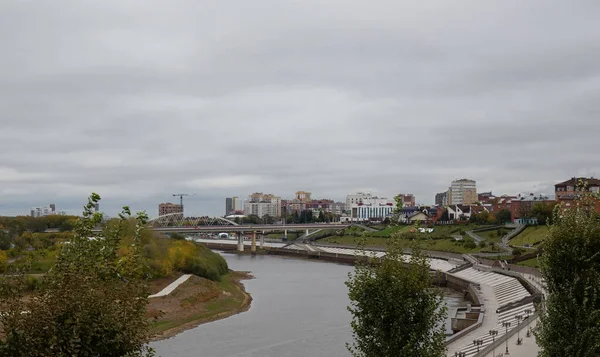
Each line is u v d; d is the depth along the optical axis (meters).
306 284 166.25
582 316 34.22
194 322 104.19
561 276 35.53
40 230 178.00
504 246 192.88
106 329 21.53
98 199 24.77
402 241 33.88
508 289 127.00
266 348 84.94
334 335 93.25
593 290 34.34
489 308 109.88
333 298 136.25
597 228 35.12
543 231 195.00
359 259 33.44
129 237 93.69
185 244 175.88
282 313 115.44
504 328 87.50
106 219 30.36
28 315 20.91
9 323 20.52
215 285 146.00
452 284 161.50
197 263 155.12
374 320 31.48
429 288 31.89
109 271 23.64
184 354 81.25
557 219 36.84
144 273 24.66
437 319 32.16
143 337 23.38
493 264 160.75
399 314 30.88
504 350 70.62
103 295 22.20
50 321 20.62
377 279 31.56
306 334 94.38
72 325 20.86
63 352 20.67
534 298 104.12
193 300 121.94
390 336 31.03
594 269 34.41
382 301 30.95
